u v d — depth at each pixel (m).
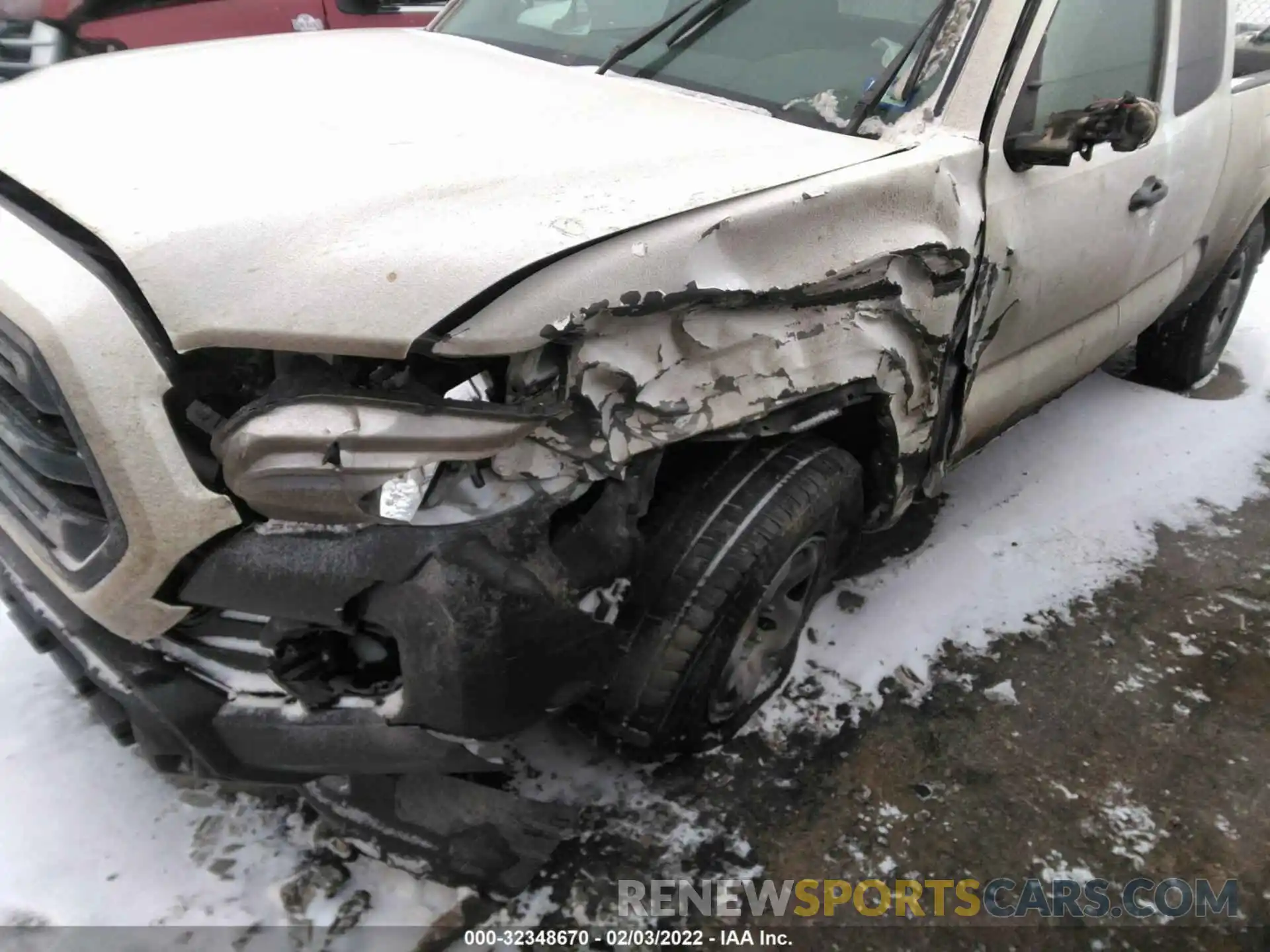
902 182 1.76
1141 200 2.53
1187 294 3.53
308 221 1.33
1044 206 2.16
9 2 4.37
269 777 1.52
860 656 2.38
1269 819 2.07
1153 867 1.94
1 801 1.88
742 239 1.50
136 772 1.97
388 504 1.27
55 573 1.42
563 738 2.10
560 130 1.74
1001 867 1.92
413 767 1.40
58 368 1.20
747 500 1.77
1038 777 2.12
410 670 1.32
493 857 1.64
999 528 2.94
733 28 2.23
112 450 1.22
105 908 1.70
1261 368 4.29
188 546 1.28
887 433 2.01
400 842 1.61
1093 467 3.33
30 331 1.20
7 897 1.70
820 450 1.92
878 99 1.97
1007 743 2.20
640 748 1.86
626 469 1.44
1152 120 1.83
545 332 1.27
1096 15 2.33
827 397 1.77
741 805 1.98
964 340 2.07
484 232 1.33
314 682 1.38
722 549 1.73
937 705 2.28
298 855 1.82
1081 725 2.26
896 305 1.80
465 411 1.26
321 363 1.28
